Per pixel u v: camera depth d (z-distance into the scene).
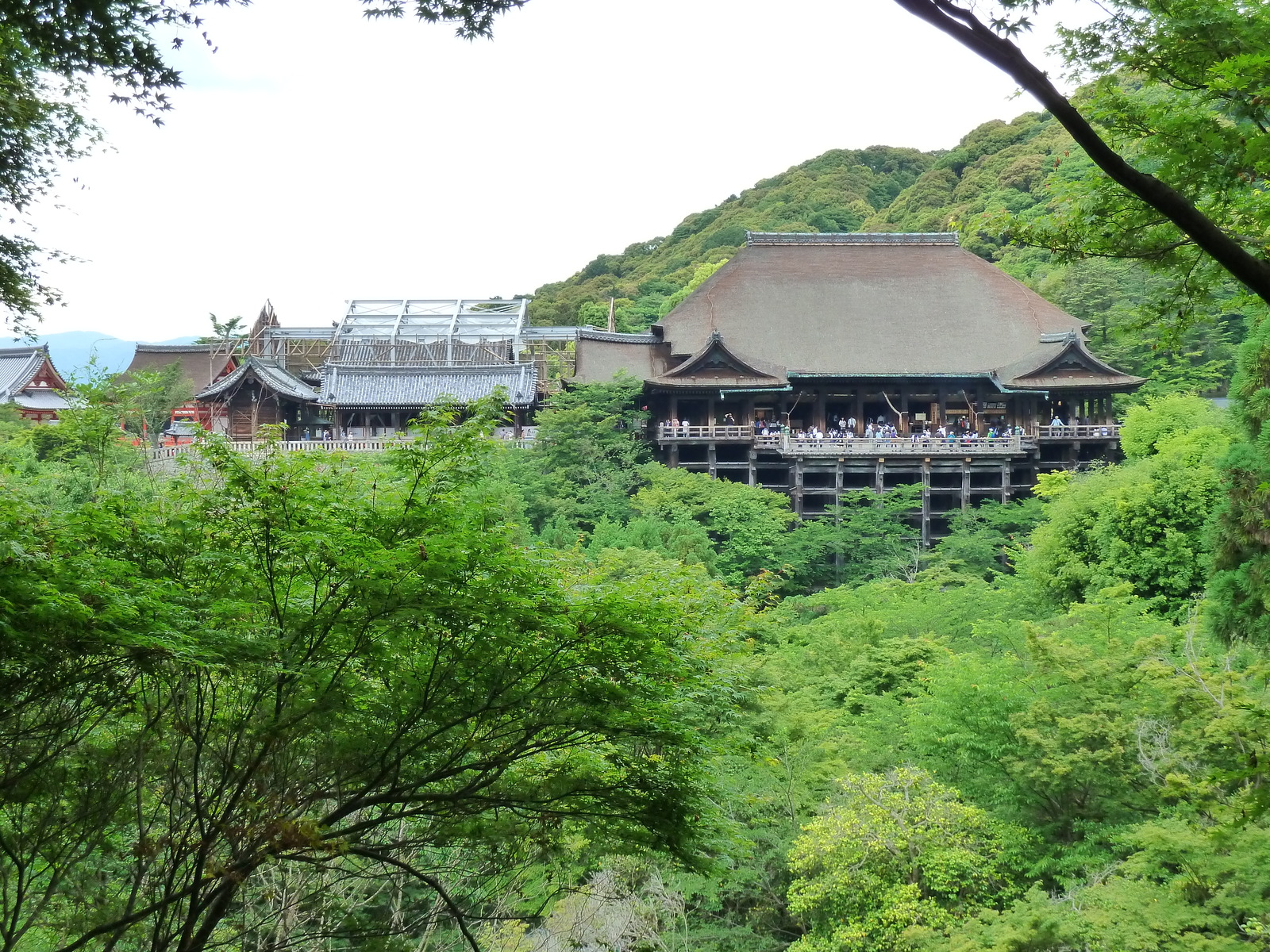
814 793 23.05
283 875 13.54
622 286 130.75
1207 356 72.31
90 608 7.51
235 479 9.28
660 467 55.34
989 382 65.44
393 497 10.20
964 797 22.84
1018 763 21.17
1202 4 8.78
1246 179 9.59
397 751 10.31
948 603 38.31
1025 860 20.91
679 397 62.81
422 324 74.69
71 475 25.70
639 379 60.06
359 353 70.50
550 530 46.22
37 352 74.69
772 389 61.81
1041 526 43.84
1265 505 20.84
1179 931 16.47
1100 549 36.91
